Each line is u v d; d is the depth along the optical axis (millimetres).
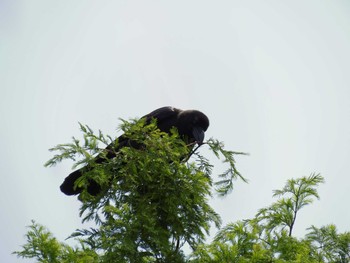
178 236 13930
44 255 13562
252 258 13242
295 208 15352
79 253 13172
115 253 12883
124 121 14328
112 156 14500
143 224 13289
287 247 14055
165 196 14102
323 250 15117
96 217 13930
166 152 14141
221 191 14930
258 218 15203
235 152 15078
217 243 13539
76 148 13727
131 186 14023
